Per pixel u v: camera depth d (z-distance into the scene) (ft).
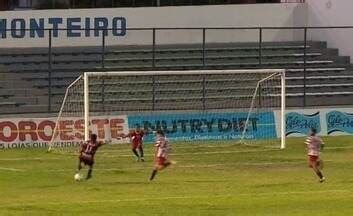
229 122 234.79
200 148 214.48
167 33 290.76
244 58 280.92
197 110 238.89
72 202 123.95
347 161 186.91
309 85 273.33
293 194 133.08
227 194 133.80
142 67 269.44
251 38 295.69
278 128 238.48
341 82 277.64
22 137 216.95
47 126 219.00
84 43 284.61
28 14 281.13
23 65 263.90
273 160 188.55
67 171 167.63
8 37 277.23
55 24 283.38
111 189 141.69
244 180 154.71
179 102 253.65
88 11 286.05
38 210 114.52
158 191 138.72
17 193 135.95
